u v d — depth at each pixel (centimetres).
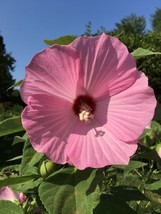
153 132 34
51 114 25
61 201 25
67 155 25
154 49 212
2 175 46
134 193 33
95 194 25
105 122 26
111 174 37
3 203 33
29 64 24
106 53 25
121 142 25
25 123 24
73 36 28
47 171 28
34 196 36
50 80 25
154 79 207
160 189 40
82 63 25
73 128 25
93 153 25
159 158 30
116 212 31
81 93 26
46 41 28
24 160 26
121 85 25
